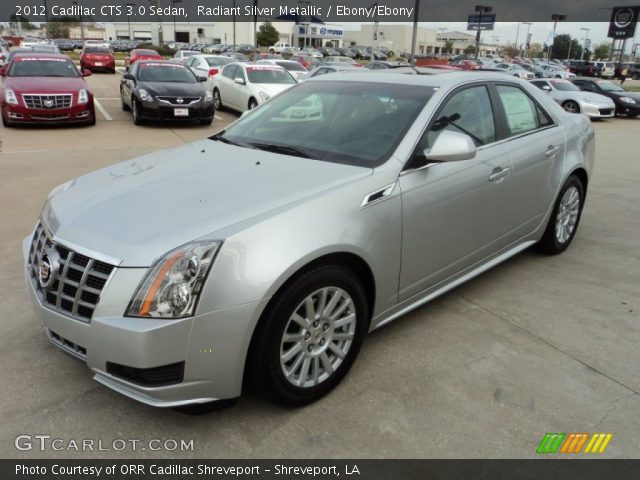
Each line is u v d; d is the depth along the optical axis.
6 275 4.05
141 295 2.20
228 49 60.38
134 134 11.22
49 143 9.75
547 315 3.67
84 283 2.30
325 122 3.45
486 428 2.54
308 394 2.63
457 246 3.42
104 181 3.02
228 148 3.42
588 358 3.16
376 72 3.90
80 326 2.29
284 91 4.04
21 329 3.30
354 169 2.91
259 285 2.28
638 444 2.47
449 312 3.67
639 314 3.72
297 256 2.37
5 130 10.98
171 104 11.96
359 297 2.76
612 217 6.08
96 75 28.62
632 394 2.83
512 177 3.75
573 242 5.18
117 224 2.45
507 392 2.82
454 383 2.88
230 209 2.49
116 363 2.23
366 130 3.23
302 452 2.38
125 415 2.58
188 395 2.29
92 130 11.49
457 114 3.41
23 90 10.99
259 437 2.46
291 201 2.57
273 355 2.42
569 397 2.79
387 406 2.69
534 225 4.27
